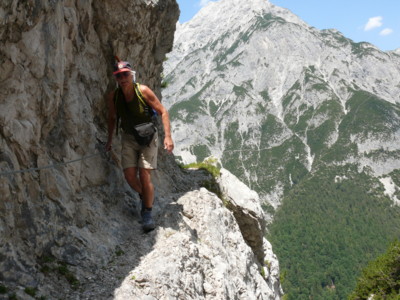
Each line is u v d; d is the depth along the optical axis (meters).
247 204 11.85
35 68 5.42
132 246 6.33
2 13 4.63
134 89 6.30
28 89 5.33
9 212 4.73
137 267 5.66
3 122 4.90
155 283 5.32
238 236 9.33
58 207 5.64
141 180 6.61
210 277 6.54
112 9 7.50
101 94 7.73
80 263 5.43
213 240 7.93
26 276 4.66
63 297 4.80
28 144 5.30
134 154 6.68
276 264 14.35
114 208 7.05
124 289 5.06
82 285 5.12
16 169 5.00
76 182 6.31
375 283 27.84
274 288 13.80
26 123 5.28
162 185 9.32
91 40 7.39
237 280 7.65
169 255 5.95
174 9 9.98
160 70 11.30
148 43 9.37
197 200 8.70
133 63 9.05
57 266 5.15
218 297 6.25
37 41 5.40
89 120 7.01
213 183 11.67
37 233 5.12
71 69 6.66
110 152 7.53
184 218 7.98
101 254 5.78
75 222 5.88
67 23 6.25
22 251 4.82
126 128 6.50
